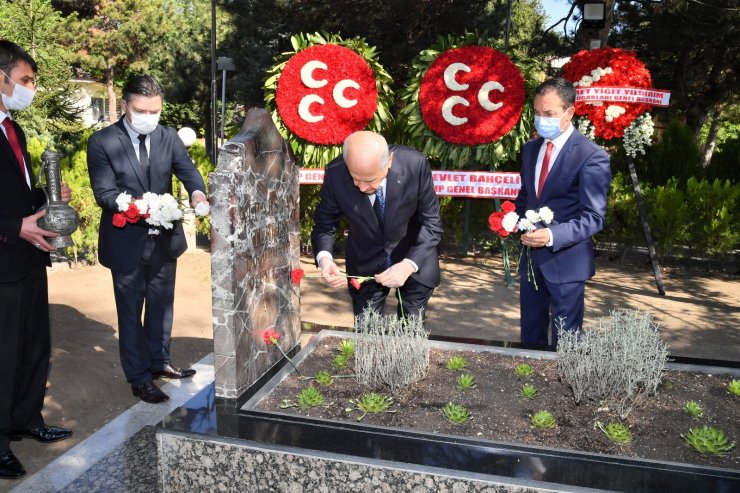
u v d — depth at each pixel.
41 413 3.64
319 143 6.09
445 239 8.55
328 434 2.21
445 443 2.13
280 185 2.94
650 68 14.77
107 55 26.00
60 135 12.91
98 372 4.27
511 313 6.04
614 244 8.32
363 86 5.99
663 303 6.33
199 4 27.78
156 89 3.39
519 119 6.17
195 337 5.08
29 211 3.03
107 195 3.52
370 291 3.44
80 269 7.16
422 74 6.30
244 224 2.54
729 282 7.19
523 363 3.02
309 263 7.82
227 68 11.78
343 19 14.78
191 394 3.78
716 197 7.41
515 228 3.10
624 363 2.49
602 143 7.25
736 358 4.85
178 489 2.32
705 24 13.02
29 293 3.06
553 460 2.03
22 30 12.16
